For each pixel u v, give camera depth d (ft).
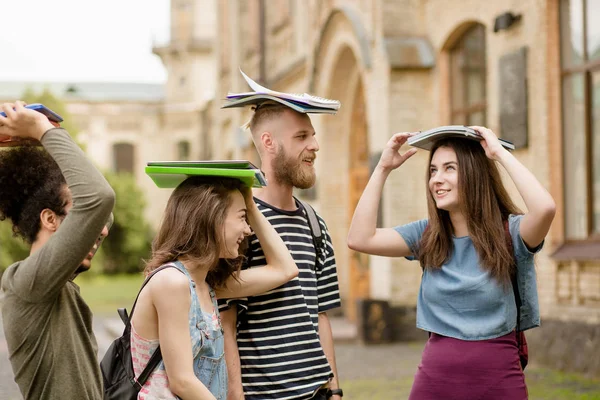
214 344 9.71
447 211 11.54
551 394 25.16
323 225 12.39
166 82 154.61
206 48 152.25
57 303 8.75
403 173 39.93
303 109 11.38
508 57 32.99
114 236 123.44
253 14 71.92
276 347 11.19
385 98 40.27
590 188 29.76
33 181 9.05
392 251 12.12
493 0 34.45
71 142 8.63
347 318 52.06
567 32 30.76
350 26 44.98
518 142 32.48
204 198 9.69
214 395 9.74
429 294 11.34
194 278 9.78
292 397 11.14
